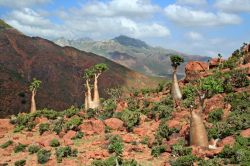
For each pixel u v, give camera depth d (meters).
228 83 51.06
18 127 56.94
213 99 47.09
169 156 35.56
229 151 31.58
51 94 197.75
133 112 50.34
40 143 46.28
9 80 178.62
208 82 36.25
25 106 161.62
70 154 40.69
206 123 42.56
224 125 38.12
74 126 49.44
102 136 45.88
